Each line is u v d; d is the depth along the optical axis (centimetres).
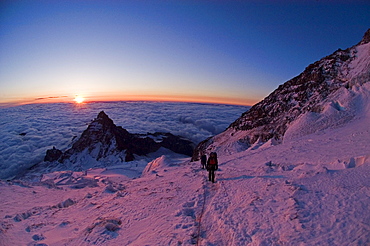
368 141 1380
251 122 4631
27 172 15562
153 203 934
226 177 1221
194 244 540
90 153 16125
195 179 1341
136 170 8662
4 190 1661
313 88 3916
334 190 655
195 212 762
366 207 511
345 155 1148
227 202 779
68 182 3064
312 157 1302
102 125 17762
